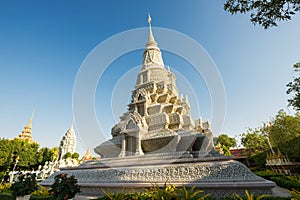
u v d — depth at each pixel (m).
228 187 8.34
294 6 6.64
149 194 7.71
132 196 7.82
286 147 22.23
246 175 8.56
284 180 12.29
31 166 47.12
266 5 6.77
